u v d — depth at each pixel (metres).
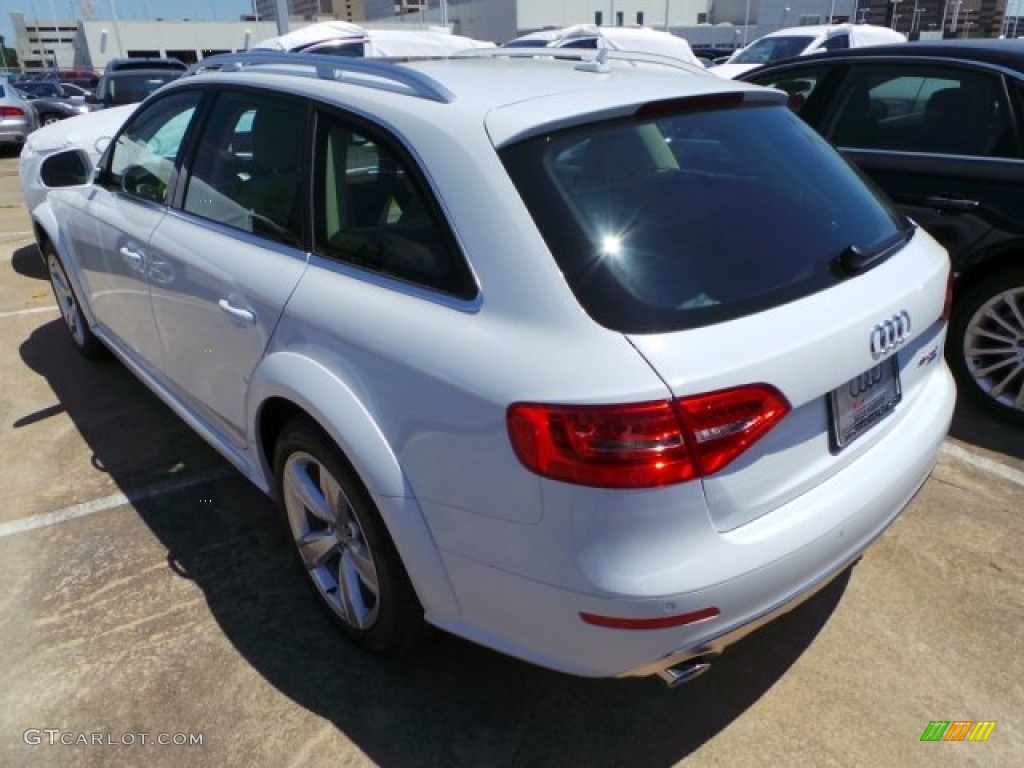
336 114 2.37
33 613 2.76
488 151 1.95
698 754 2.19
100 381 4.64
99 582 2.90
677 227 1.94
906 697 2.35
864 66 4.39
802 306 1.90
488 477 1.83
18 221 9.28
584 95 2.12
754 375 1.73
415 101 2.19
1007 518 3.15
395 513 2.04
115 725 2.31
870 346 1.98
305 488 2.50
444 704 2.37
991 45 4.05
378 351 2.05
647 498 1.68
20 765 2.20
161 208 3.24
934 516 3.17
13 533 3.19
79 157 4.07
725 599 1.76
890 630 2.60
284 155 2.56
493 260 1.89
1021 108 3.76
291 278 2.40
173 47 64.44
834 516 1.94
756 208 2.11
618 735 2.25
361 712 2.34
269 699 2.39
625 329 1.73
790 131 2.51
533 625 1.90
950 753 2.17
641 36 14.98
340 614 2.53
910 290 2.16
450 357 1.89
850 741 2.21
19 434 4.01
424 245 2.04
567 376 1.71
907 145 4.14
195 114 3.13
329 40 11.73
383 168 2.17
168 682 2.46
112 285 3.71
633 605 1.71
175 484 3.52
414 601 2.23
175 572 2.95
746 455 1.77
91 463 3.72
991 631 2.59
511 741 2.24
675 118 2.20
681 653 1.80
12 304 6.13
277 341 2.41
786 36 13.73
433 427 1.92
